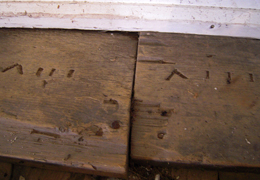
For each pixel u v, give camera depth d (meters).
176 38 0.33
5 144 0.27
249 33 0.32
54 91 0.30
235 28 0.31
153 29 0.33
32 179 0.30
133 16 0.31
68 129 0.27
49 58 0.32
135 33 0.35
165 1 0.30
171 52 0.32
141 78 0.30
